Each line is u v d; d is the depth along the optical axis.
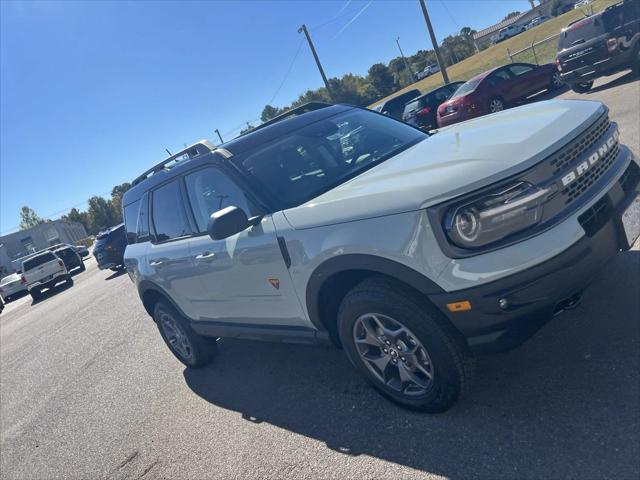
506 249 2.32
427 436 2.85
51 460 4.53
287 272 3.18
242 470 3.24
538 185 2.38
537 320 2.41
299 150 3.68
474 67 41.62
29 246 70.69
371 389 3.57
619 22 10.56
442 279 2.43
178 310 4.81
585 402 2.63
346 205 2.79
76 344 8.71
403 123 4.38
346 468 2.87
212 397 4.47
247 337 4.00
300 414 3.61
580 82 11.66
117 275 18.44
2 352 11.05
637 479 2.12
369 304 2.79
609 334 3.07
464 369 2.68
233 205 3.59
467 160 2.56
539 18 71.38
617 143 2.98
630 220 2.68
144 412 4.73
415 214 2.45
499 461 2.49
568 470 2.29
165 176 4.44
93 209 106.12
